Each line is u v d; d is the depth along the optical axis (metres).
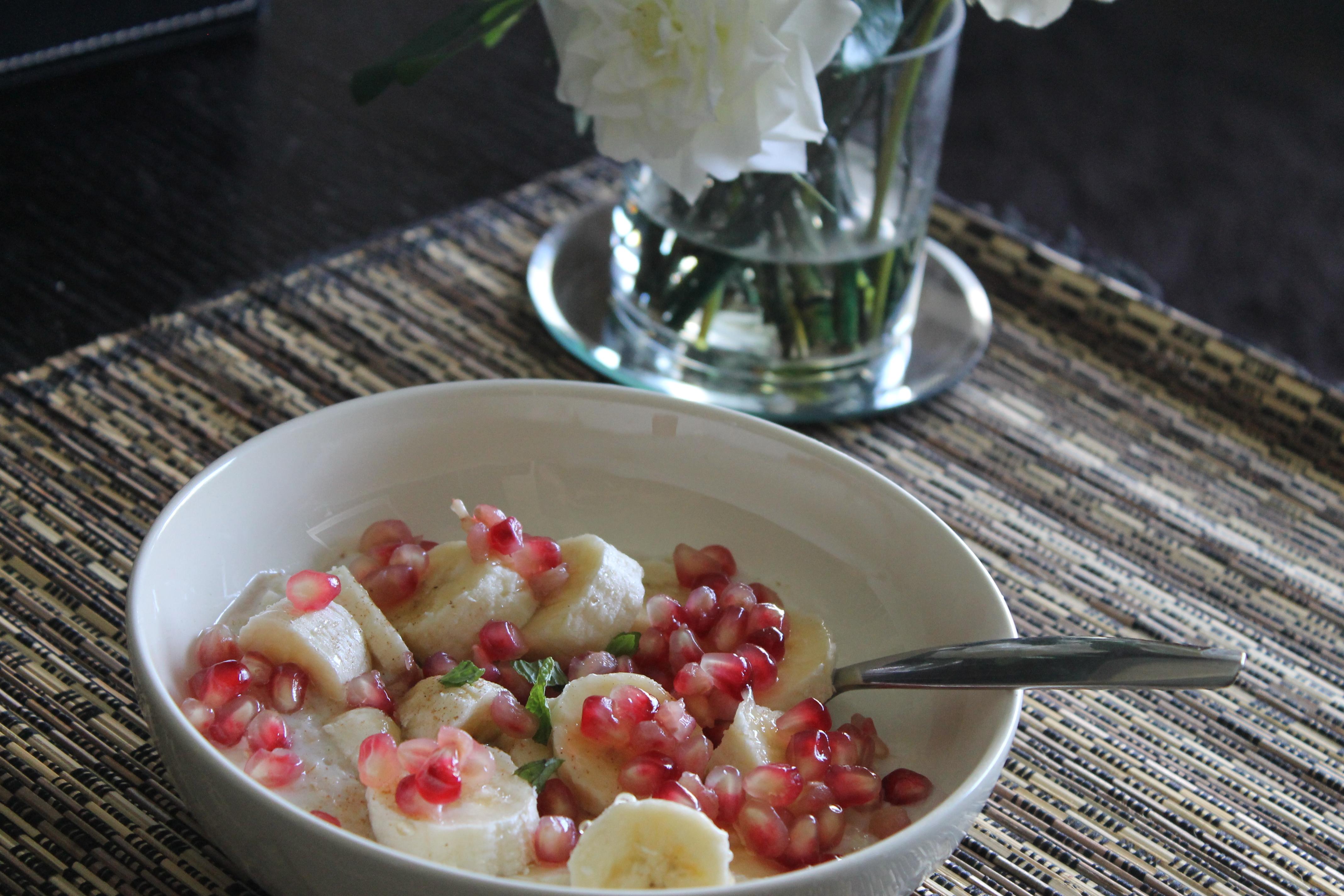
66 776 0.59
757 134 0.66
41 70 0.90
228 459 0.61
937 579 0.62
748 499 0.65
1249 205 1.38
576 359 0.76
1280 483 0.75
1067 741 0.64
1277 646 0.68
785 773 0.58
